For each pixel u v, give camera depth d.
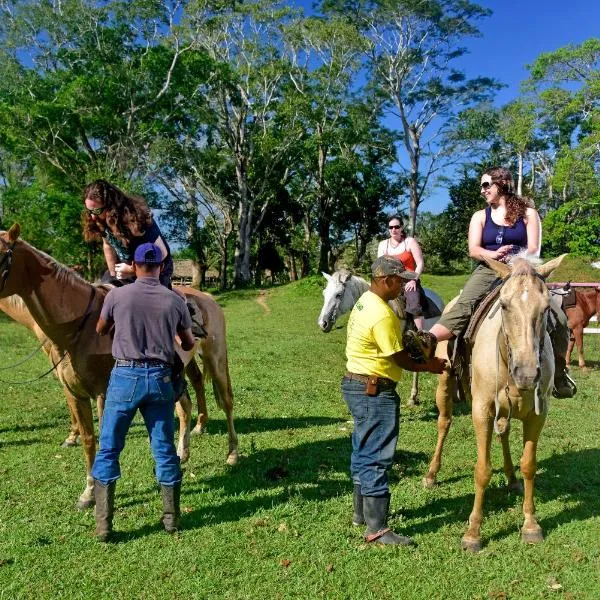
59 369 5.00
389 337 4.20
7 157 36.91
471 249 5.01
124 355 4.33
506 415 4.36
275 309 25.39
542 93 37.59
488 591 3.78
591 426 7.58
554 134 40.53
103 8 32.47
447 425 5.55
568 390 4.84
